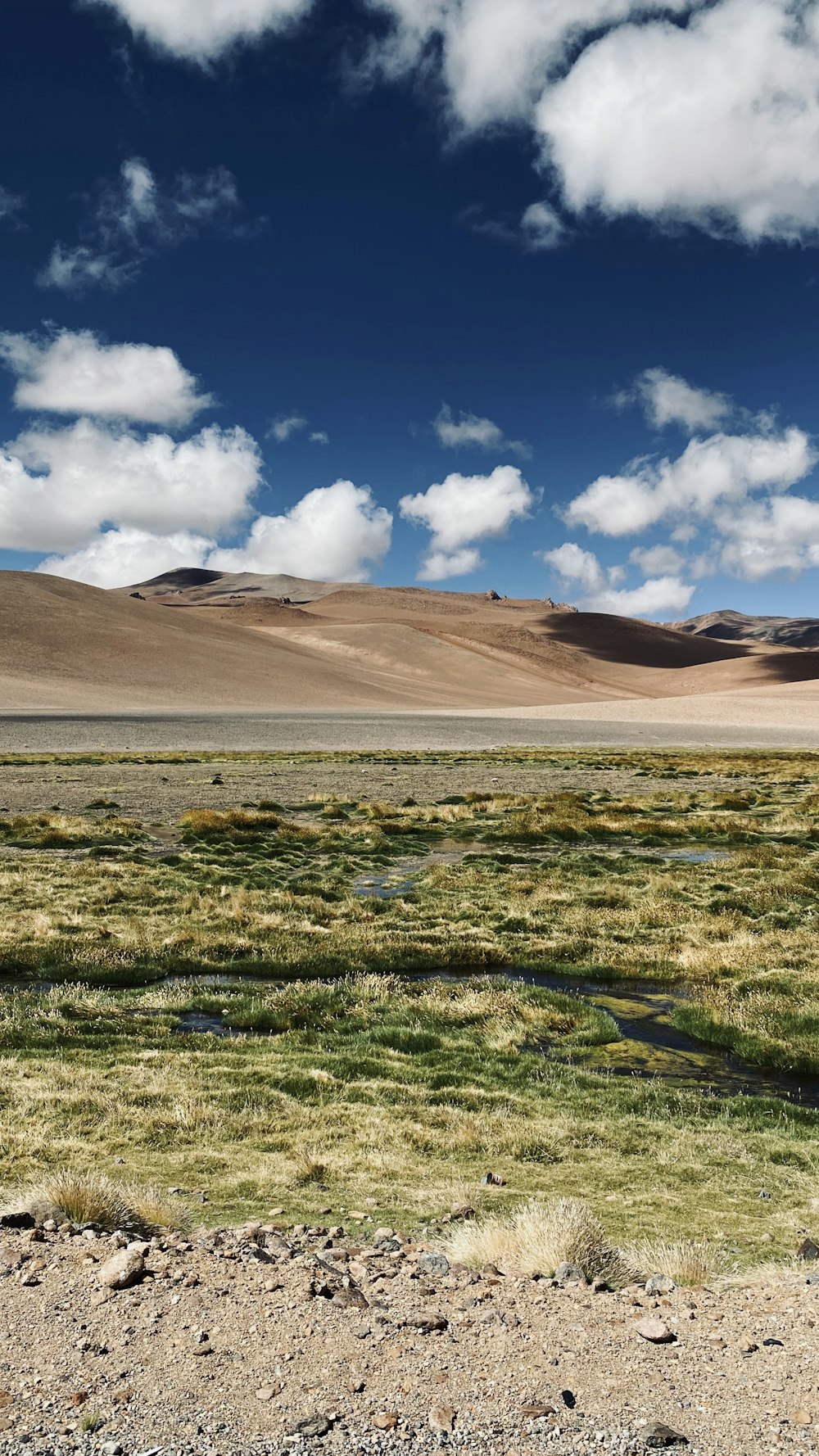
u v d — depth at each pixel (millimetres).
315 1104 10672
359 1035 13328
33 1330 4609
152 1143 9234
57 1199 6672
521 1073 11922
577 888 24266
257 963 16922
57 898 21453
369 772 56781
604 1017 14297
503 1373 4293
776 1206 8141
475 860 28656
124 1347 4441
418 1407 3971
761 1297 5520
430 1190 8297
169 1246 5938
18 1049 12227
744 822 37719
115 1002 14625
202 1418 3846
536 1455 3613
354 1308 4961
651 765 64312
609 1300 5348
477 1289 5473
